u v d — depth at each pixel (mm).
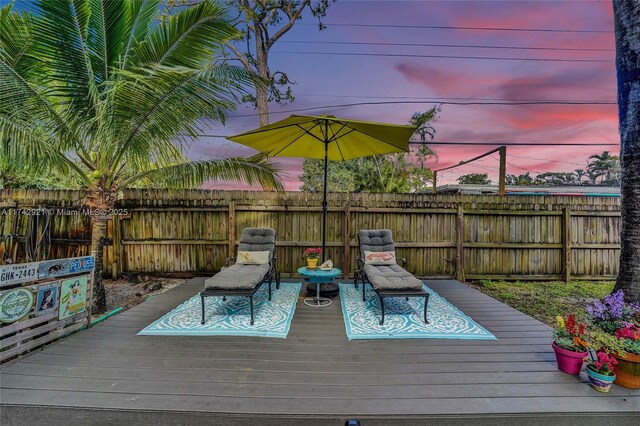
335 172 14281
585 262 6016
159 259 5945
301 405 1881
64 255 5844
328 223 5898
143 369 2309
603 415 1865
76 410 1867
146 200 5891
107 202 4156
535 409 1867
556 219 6016
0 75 3143
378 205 5902
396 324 3338
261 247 4777
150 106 3574
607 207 5984
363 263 4531
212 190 5891
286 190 6000
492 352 2666
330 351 2656
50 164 3744
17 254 5750
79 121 3686
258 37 10461
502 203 5965
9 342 2434
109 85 3639
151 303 4086
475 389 2076
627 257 3824
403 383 2141
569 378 2227
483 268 6004
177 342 2820
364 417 1812
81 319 3135
